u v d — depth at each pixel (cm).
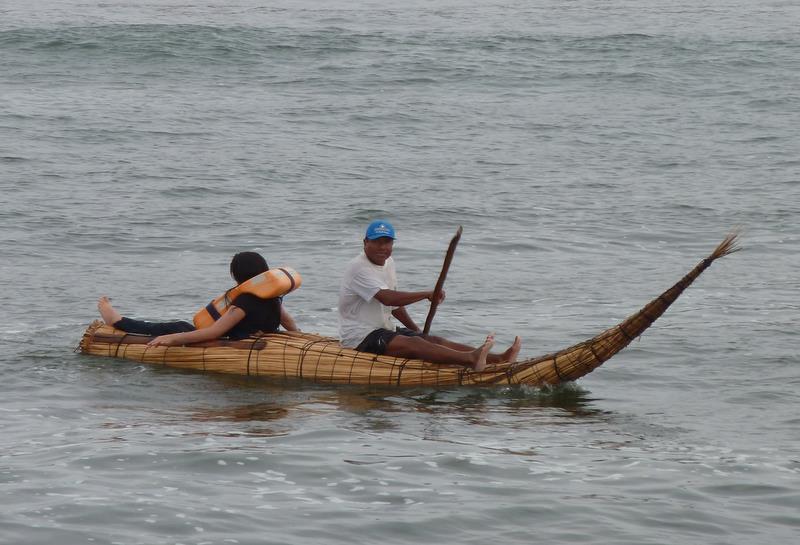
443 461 2622
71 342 3875
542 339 3997
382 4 19400
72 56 12244
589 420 3045
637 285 4862
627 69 12519
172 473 2497
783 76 12231
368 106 10138
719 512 2319
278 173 7344
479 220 6209
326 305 4462
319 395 3306
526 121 9669
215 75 11594
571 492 2423
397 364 3434
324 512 2281
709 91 11400
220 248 5456
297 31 14438
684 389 3372
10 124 8669
